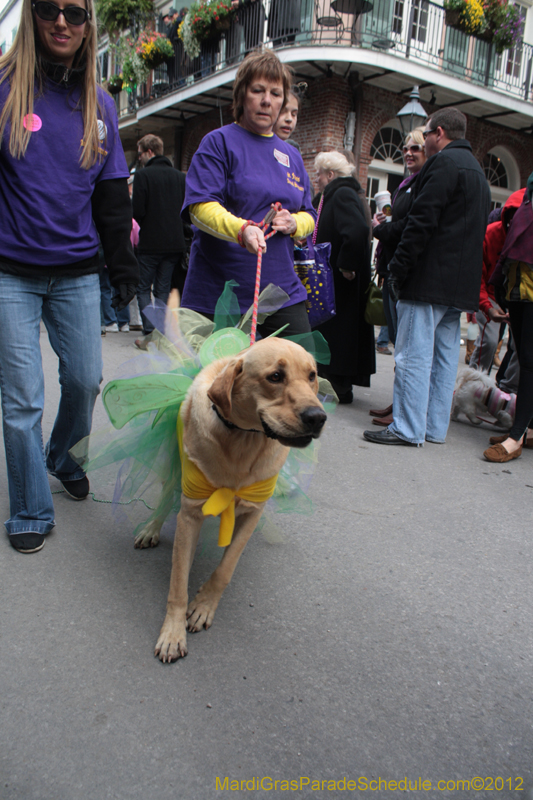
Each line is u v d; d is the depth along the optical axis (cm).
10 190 205
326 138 1045
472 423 472
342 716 154
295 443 152
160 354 216
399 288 376
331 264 446
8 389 214
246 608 198
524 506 306
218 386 159
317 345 247
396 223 408
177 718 148
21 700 149
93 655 168
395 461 360
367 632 190
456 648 186
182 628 176
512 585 227
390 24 1044
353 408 481
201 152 238
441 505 298
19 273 210
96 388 245
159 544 238
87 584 203
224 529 176
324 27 1017
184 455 178
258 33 1079
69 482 266
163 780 130
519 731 155
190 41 1198
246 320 231
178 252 639
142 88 1448
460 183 357
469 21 1093
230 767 135
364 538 256
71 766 132
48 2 186
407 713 157
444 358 398
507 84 1169
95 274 234
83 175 216
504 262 372
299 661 174
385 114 1106
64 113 208
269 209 246
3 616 181
